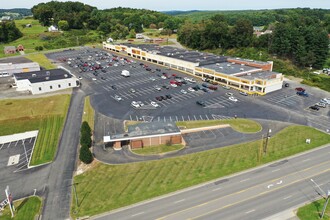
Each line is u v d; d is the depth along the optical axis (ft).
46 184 177.37
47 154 211.20
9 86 372.99
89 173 187.01
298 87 363.97
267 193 166.40
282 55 520.83
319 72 455.63
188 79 385.70
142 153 209.46
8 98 326.03
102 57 556.92
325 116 273.75
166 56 476.95
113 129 246.27
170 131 222.48
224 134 237.25
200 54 504.02
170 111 285.84
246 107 295.28
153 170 188.55
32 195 167.22
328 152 210.18
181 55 489.26
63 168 194.08
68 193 168.45
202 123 257.34
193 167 191.31
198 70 407.03
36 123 262.26
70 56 574.56
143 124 234.79
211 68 395.14
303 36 491.31
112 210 153.58
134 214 150.41
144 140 217.15
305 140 226.17
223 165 193.36
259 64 405.59
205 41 631.56
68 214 150.92
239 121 261.65
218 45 628.69
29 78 359.25
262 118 268.00
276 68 461.78
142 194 165.58
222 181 177.27
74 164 198.70
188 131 240.32
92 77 413.80
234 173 185.37
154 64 492.95
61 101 313.94
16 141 233.55
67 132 243.60
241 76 355.15
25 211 153.17
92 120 264.93
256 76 353.72
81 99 322.14
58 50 651.66
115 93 342.23
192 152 210.18
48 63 510.17
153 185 173.47
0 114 281.13
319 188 170.91
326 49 475.72
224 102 308.81
